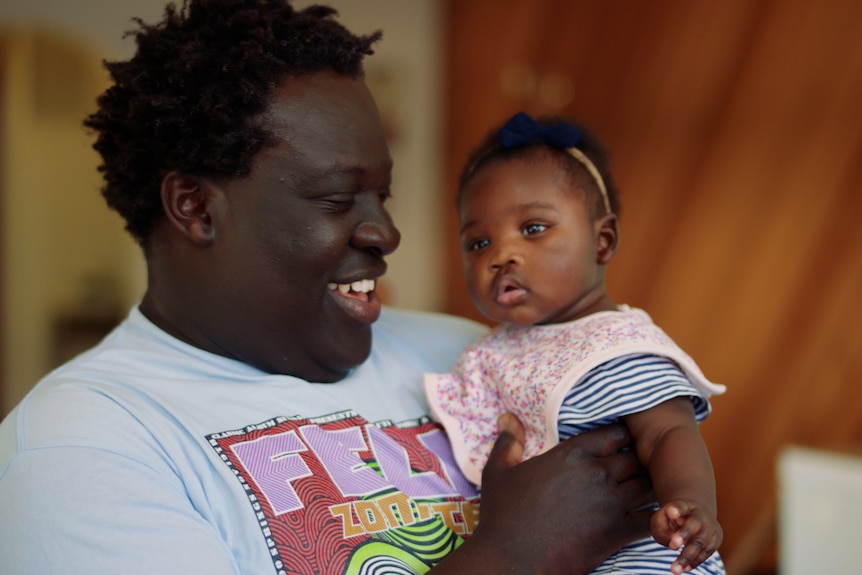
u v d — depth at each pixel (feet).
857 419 10.93
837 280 11.08
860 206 10.91
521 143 4.60
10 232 14.48
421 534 3.93
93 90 14.24
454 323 5.52
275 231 4.00
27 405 3.72
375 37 4.41
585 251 4.44
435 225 15.08
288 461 3.81
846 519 8.82
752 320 11.73
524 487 3.76
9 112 14.23
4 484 3.40
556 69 13.55
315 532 3.65
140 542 3.28
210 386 3.99
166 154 4.05
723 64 11.96
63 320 14.83
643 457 3.85
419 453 4.29
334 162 4.03
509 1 13.92
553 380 4.10
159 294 4.31
